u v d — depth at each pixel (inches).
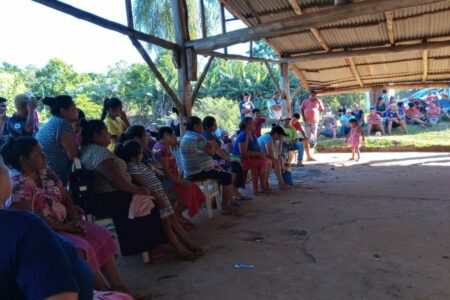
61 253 45.2
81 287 51.5
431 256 135.8
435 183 255.1
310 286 118.9
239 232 175.8
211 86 1051.9
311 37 372.8
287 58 412.2
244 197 237.8
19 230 43.8
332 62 430.9
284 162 271.7
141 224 137.0
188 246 152.1
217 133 311.1
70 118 129.2
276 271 131.3
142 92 1013.8
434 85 452.1
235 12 328.8
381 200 218.1
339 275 125.1
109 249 112.3
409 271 124.9
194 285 124.4
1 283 43.1
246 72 1024.9
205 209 218.4
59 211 106.7
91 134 132.0
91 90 1079.6
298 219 191.2
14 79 701.9
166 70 956.6
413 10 310.0
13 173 97.0
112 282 113.7
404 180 271.1
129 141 148.4
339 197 231.5
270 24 259.6
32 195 97.9
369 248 146.4
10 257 42.9
